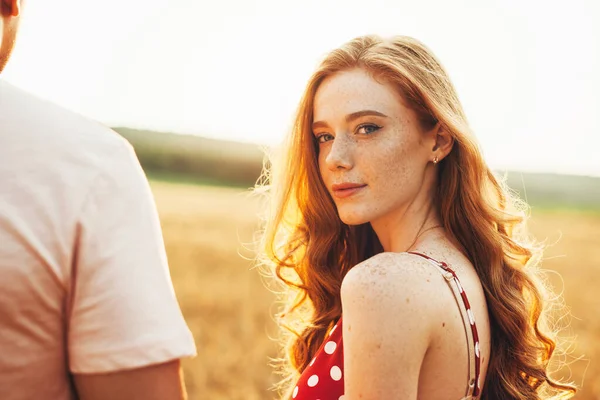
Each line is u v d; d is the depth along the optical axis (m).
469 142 1.90
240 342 8.24
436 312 1.57
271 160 2.52
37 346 1.23
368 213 1.85
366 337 1.54
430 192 1.95
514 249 2.07
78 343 1.24
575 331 9.62
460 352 1.63
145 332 1.25
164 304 1.28
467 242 1.97
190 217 24.95
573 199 45.97
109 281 1.24
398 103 1.84
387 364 1.52
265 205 2.65
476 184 1.94
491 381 1.91
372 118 1.83
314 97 1.97
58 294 1.23
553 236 25.59
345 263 2.36
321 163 1.99
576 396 6.54
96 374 1.24
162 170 54.09
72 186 1.24
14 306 1.19
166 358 1.25
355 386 1.55
